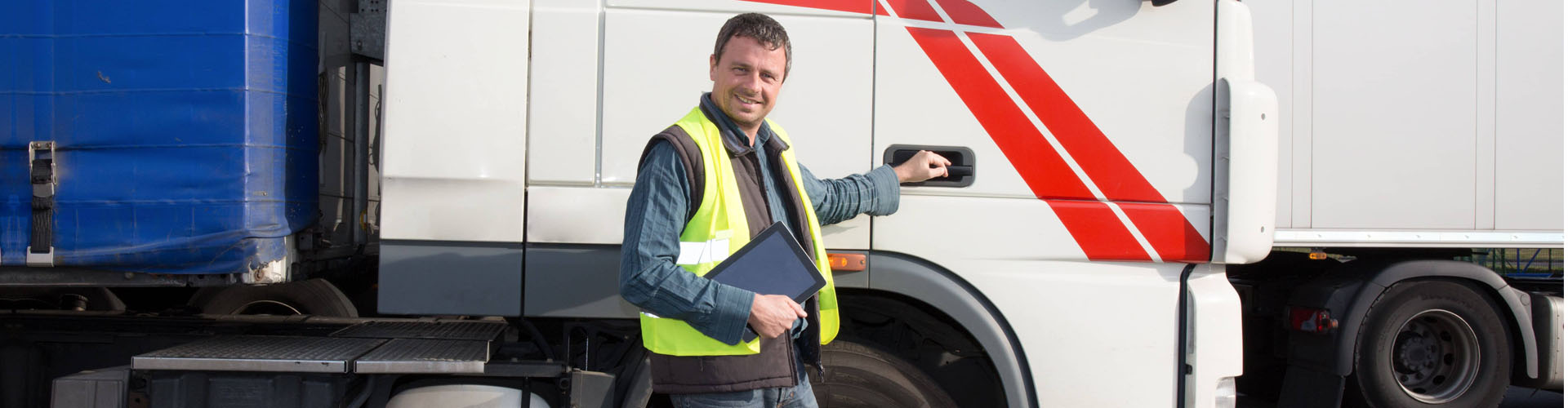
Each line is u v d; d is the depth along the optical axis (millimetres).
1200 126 2508
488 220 2277
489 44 2285
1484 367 4125
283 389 2307
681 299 1735
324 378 2305
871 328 2785
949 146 2400
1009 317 2432
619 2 2320
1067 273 2467
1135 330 2496
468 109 2273
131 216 2240
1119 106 2469
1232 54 2537
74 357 2721
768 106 1910
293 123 2369
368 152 2814
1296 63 3809
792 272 1866
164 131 2234
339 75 2666
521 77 2291
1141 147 2475
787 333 1978
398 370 2281
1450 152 3930
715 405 1934
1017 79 2430
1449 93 3924
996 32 2430
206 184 2232
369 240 2828
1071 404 2463
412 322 2908
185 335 2654
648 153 1877
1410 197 3908
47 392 2723
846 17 2389
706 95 1982
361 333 2695
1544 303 4109
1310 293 4078
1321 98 3828
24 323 2740
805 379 2111
